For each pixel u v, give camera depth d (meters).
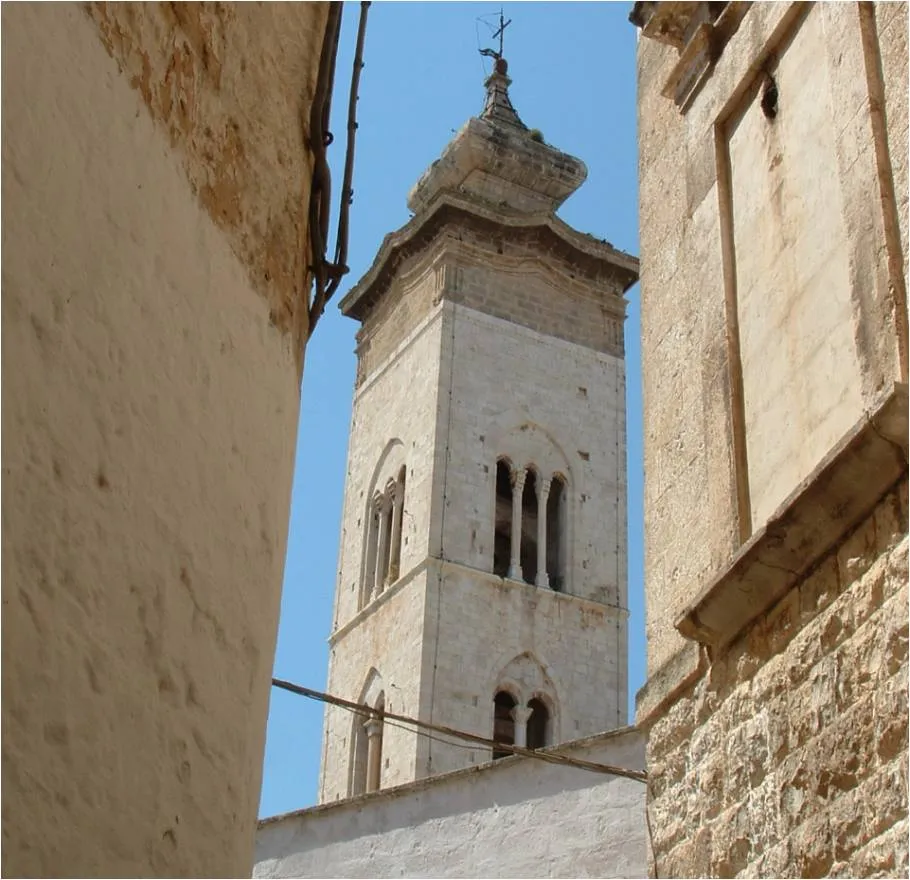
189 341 6.87
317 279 8.99
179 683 6.36
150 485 6.33
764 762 11.39
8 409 5.35
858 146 11.82
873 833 9.79
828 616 10.91
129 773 5.89
